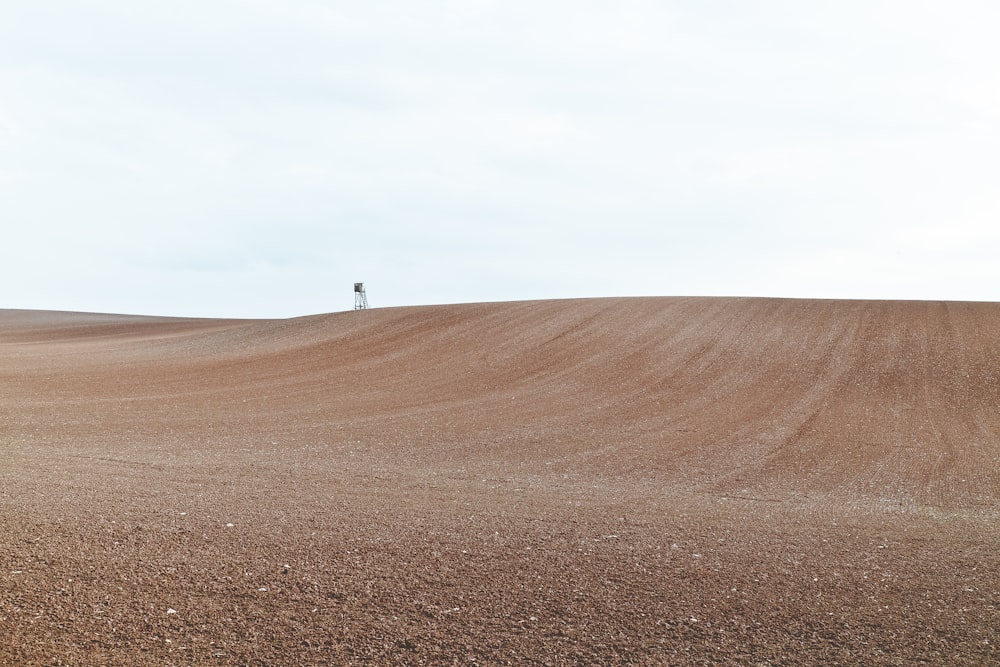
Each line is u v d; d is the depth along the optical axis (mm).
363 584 6605
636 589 6824
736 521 10461
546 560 7648
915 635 5930
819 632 5938
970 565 8148
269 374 31109
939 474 15977
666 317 39312
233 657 5082
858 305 39938
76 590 6035
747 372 29375
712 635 5820
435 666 5109
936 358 29938
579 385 28094
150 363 34500
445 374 30500
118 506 9133
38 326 62969
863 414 23172
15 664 4773
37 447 15531
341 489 11805
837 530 10047
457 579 6887
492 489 12758
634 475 15234
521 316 41500
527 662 5234
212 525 8383
